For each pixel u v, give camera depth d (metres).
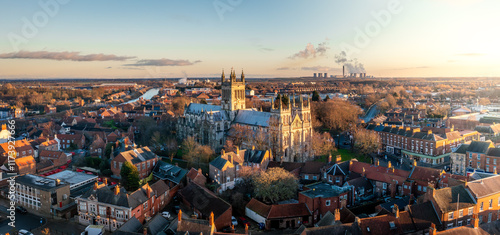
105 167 161.75
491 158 155.62
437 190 101.75
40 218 122.25
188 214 122.94
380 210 110.44
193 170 143.88
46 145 199.38
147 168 157.50
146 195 119.44
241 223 119.88
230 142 185.00
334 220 97.44
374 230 89.94
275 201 128.50
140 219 114.50
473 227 84.00
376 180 139.62
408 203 119.19
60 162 178.88
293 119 188.75
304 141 196.75
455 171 171.38
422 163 195.00
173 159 186.75
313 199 116.56
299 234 92.38
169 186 144.50
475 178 121.50
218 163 147.38
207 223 91.19
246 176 145.88
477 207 102.56
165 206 131.62
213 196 122.00
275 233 111.38
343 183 143.12
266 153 160.62
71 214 123.50
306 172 152.88
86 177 149.75
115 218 111.81
